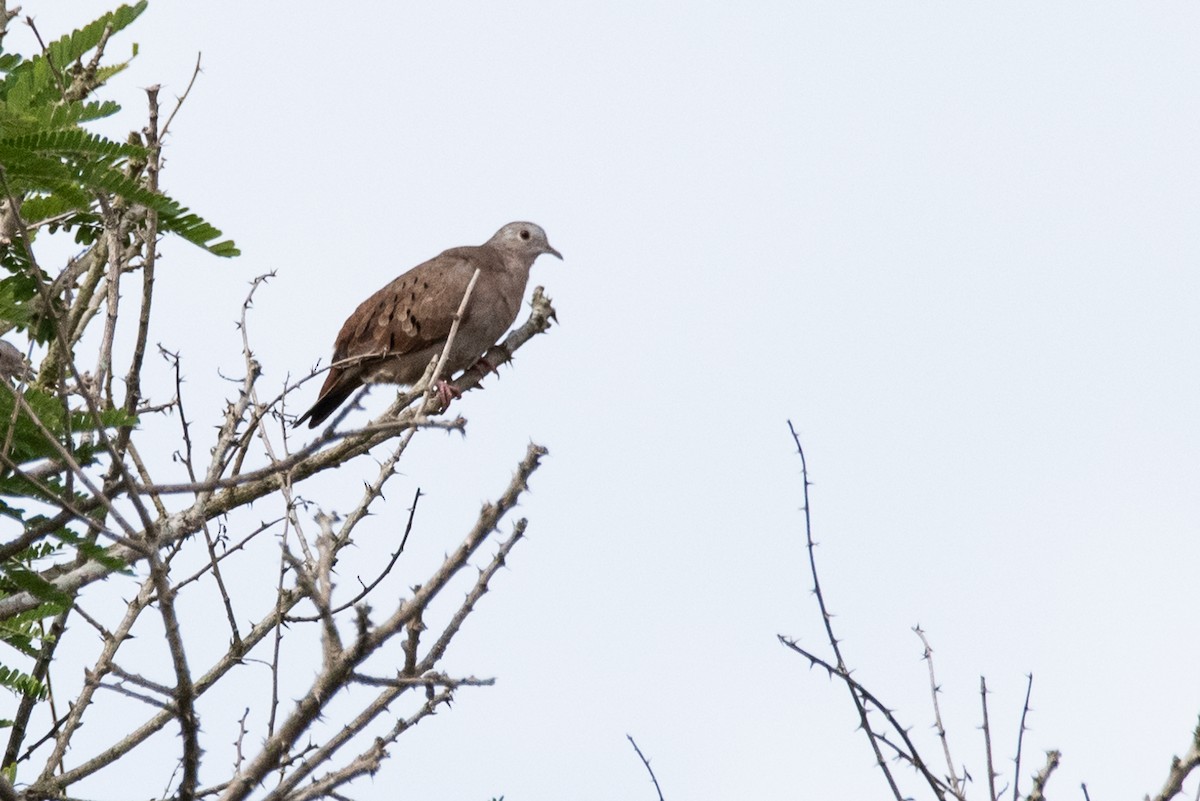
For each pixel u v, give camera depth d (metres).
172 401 11.09
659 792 9.23
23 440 9.30
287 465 7.97
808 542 9.37
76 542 9.98
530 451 7.83
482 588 8.31
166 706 7.66
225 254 9.31
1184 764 8.52
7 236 11.48
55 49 12.27
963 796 8.62
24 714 11.27
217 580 10.23
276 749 7.67
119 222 11.52
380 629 7.64
